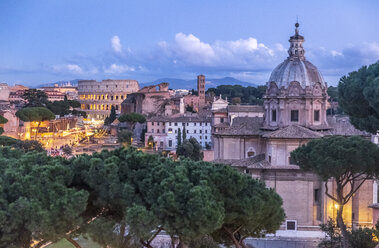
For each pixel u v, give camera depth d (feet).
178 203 126.00
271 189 153.28
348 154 188.03
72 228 131.64
